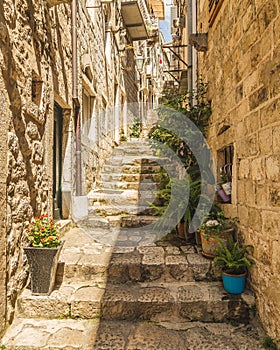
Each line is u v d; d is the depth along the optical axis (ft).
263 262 6.73
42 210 9.38
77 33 13.62
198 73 16.17
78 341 6.57
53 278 7.91
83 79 14.71
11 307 7.13
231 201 9.43
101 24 19.36
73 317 7.50
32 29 8.55
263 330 6.76
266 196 6.51
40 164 9.28
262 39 6.63
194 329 7.10
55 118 12.53
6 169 6.70
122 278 8.68
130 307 7.50
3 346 6.35
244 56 7.88
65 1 9.37
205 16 13.92
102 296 7.70
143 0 30.76
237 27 8.49
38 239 7.64
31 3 8.52
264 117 6.56
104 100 20.16
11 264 7.06
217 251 8.20
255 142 7.13
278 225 5.92
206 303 7.43
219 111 10.93
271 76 6.16
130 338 6.72
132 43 32.58
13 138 7.17
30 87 8.36
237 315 7.36
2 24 6.59
